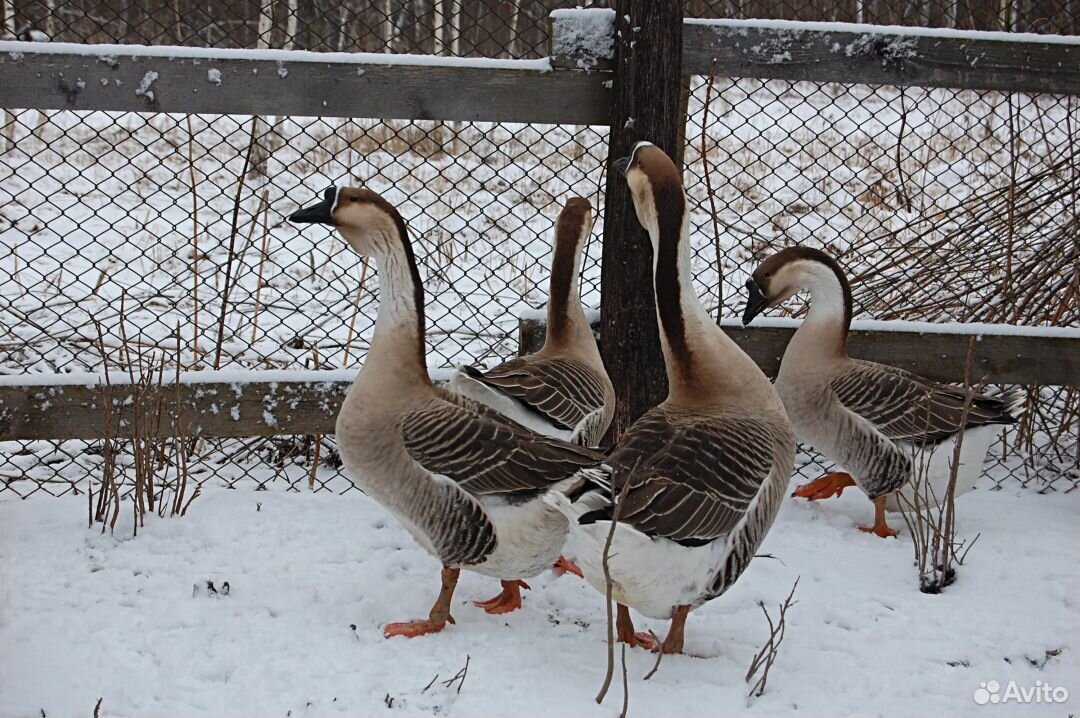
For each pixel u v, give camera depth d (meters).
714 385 4.10
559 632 4.13
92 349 5.55
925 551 4.34
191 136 4.85
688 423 3.98
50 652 3.93
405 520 4.09
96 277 6.42
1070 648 4.09
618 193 4.71
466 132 9.09
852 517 4.82
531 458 4.04
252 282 6.50
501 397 4.48
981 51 4.84
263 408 4.70
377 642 4.03
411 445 4.04
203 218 7.45
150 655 3.94
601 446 4.85
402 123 8.88
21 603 4.11
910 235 6.72
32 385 4.58
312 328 5.92
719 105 10.77
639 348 4.79
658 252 4.11
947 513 4.34
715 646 4.07
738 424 4.00
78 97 4.50
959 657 4.05
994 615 4.21
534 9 9.77
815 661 4.02
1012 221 5.09
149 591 4.19
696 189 8.02
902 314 5.32
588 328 4.76
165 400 4.64
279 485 4.88
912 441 4.64
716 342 4.12
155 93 4.53
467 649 4.02
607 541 3.70
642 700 3.86
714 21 4.76
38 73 4.47
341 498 4.73
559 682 3.91
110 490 4.55
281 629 4.06
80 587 4.18
